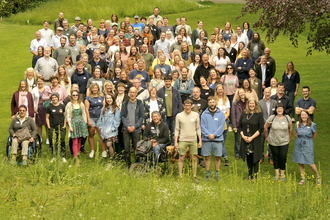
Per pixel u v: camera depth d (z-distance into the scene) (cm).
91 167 1180
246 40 2025
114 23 2191
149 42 1955
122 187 1041
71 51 1786
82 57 1595
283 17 1509
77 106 1262
